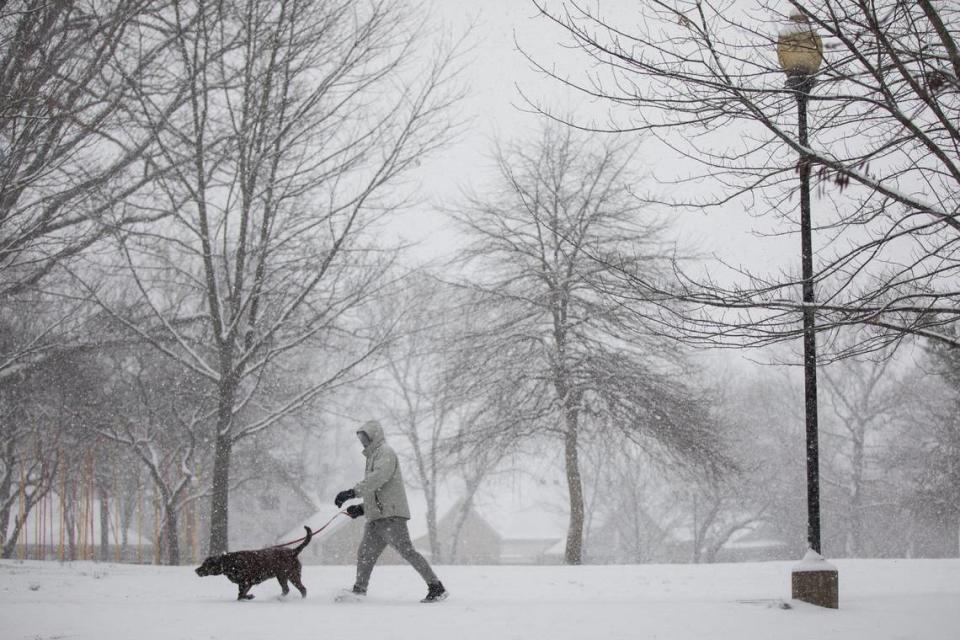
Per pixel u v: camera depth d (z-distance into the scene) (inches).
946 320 550.9
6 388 1614.2
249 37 1125.1
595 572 968.9
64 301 1414.9
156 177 1085.8
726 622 508.1
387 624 488.4
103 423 1820.9
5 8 868.0
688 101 511.2
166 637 440.1
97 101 979.9
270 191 1154.7
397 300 1616.6
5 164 887.1
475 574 921.5
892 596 682.2
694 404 1644.9
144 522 3016.7
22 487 1615.4
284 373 1813.5
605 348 1678.2
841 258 538.0
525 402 1663.4
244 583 620.7
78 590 740.7
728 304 528.4
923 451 2763.3
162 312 1424.7
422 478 2768.2
